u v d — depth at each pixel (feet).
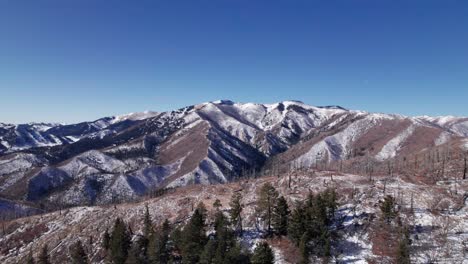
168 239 350.02
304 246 288.51
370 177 483.51
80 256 408.05
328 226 344.90
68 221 570.46
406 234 308.19
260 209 365.40
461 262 286.25
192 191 581.53
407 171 552.82
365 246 318.45
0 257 529.86
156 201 549.54
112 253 358.84
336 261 298.56
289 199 445.37
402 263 280.31
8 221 628.69
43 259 415.64
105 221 520.42
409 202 392.06
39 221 594.24
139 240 367.66
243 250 304.30
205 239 323.16
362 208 382.01
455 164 535.60
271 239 344.08
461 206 383.86
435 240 318.65
